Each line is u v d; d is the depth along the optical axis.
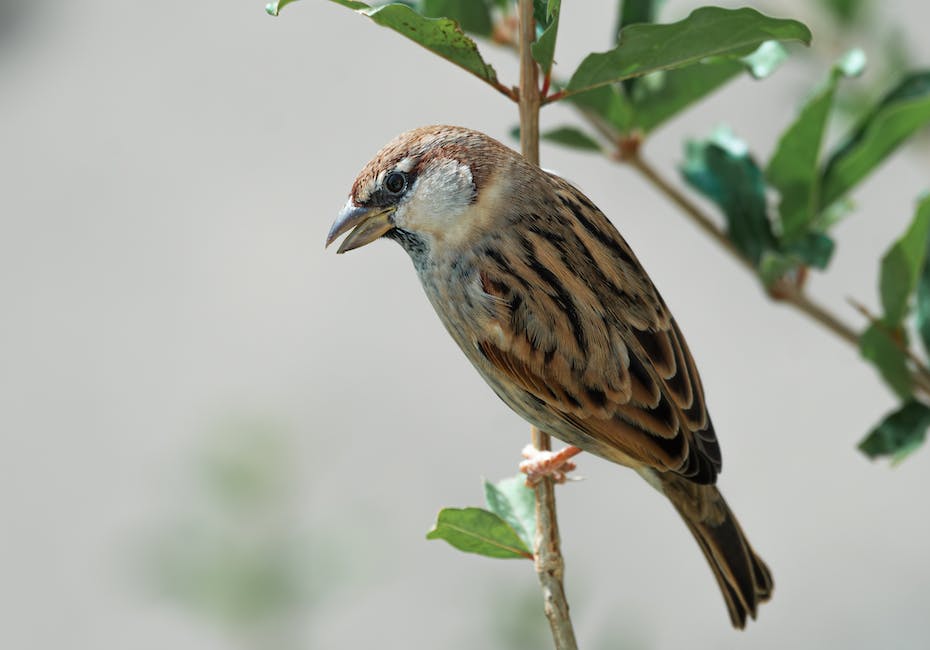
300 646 7.93
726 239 6.70
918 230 5.87
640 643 7.55
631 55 4.92
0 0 19.06
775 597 13.20
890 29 8.16
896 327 6.03
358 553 7.98
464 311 6.04
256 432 8.04
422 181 6.00
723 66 6.45
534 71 5.05
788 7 8.27
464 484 13.62
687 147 6.88
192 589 7.88
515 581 7.54
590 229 5.95
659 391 5.84
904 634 12.77
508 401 6.24
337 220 6.11
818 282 14.62
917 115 6.44
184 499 7.93
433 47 4.93
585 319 5.83
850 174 6.56
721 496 6.27
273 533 7.93
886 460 13.85
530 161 5.04
